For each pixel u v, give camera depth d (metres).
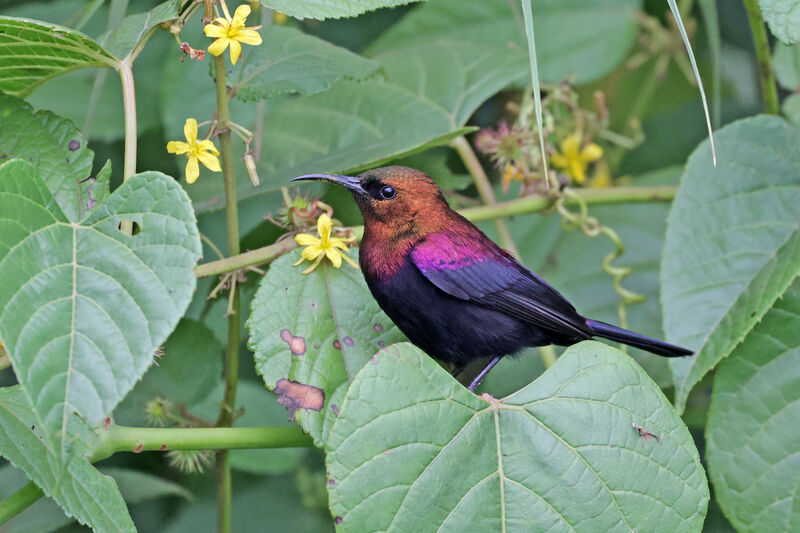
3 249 4.62
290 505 10.56
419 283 7.66
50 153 6.20
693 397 9.68
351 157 8.30
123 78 6.16
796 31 6.22
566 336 8.10
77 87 9.95
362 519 5.24
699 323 7.26
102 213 4.98
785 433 6.96
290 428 6.57
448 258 7.68
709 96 11.66
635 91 11.77
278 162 9.28
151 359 4.60
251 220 9.66
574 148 10.27
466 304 7.77
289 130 9.47
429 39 10.73
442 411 5.57
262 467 9.70
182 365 8.62
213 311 9.54
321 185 9.56
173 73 9.73
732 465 7.02
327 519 10.53
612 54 10.67
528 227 10.45
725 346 7.06
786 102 9.00
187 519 10.40
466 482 5.53
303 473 10.56
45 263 4.75
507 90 11.04
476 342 7.88
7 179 4.75
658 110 11.91
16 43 6.11
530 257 10.34
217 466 7.53
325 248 6.77
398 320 7.78
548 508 5.60
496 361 8.19
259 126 8.95
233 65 7.24
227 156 6.64
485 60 9.54
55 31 5.87
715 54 9.09
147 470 10.38
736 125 7.86
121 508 5.64
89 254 4.86
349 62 7.41
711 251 7.50
